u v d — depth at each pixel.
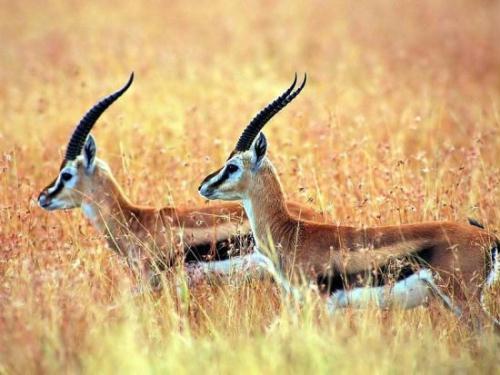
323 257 21.23
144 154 32.59
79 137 24.17
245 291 22.38
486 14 76.38
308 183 28.52
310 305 19.61
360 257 20.83
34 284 20.50
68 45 64.44
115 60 56.97
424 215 25.55
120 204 24.19
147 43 64.88
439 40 63.91
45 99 43.78
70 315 19.27
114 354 17.77
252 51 62.28
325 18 77.62
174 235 23.22
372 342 18.41
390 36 66.88
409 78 50.69
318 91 48.16
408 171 29.06
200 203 27.36
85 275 22.03
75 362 17.86
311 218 23.55
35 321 18.77
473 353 19.52
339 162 30.23
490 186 26.97
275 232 21.98
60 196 24.27
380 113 41.09
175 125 38.44
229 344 18.86
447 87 48.56
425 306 21.03
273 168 22.17
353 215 26.23
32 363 17.83
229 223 23.09
